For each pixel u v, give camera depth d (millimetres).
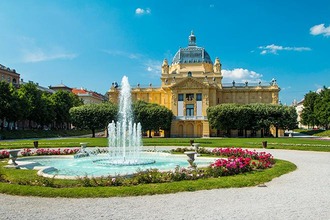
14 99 96562
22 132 100125
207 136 115688
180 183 19984
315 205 15188
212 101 122188
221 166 23547
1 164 30562
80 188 18531
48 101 120062
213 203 15742
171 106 121375
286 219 13055
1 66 128625
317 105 132000
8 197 17359
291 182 21234
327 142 63281
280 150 48375
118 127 71188
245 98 130000
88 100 194250
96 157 40938
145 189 18422
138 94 134000
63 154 42594
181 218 13234
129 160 36688
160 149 52594
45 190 18094
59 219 13242
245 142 66625
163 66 131875
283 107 104125
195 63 131375
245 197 16984
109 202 16109
